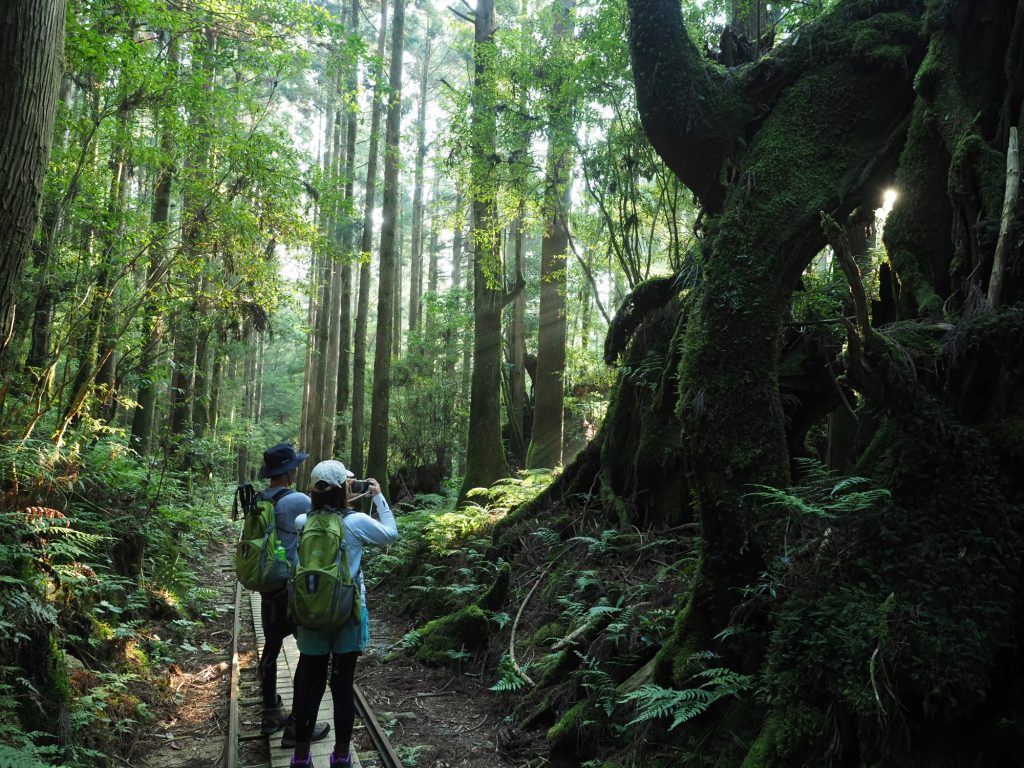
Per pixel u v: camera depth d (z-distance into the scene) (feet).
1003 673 10.18
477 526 31.76
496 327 43.47
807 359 19.24
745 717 12.53
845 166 15.08
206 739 16.74
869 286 21.35
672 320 23.94
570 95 29.35
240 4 28.66
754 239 14.57
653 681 14.46
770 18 27.55
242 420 96.32
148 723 17.24
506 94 33.19
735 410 14.01
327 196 36.63
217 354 60.34
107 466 27.84
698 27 27.94
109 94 24.94
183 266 30.25
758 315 14.25
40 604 14.51
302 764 14.08
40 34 12.46
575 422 56.70
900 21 15.05
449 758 15.99
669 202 28.86
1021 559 10.41
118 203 28.60
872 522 11.41
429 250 109.19
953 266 13.42
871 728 9.85
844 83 15.24
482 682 20.30
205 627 26.94
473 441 42.57
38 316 25.81
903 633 10.11
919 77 14.23
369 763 15.23
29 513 16.58
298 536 15.52
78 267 26.84
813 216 14.74
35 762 10.12
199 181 30.94
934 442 11.41
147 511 29.32
